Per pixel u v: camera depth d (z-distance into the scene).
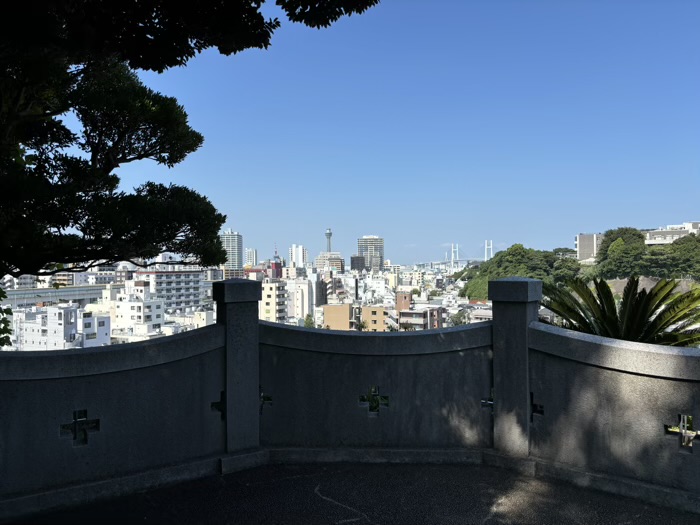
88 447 3.24
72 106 5.04
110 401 3.32
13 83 4.46
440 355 3.96
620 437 3.24
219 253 5.28
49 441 3.12
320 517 2.98
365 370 3.96
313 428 3.99
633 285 5.67
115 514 3.01
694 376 2.91
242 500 3.22
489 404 3.90
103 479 3.27
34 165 5.24
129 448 3.38
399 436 3.95
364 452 3.89
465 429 3.93
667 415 3.05
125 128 5.32
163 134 5.49
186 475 3.54
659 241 85.88
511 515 2.98
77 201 4.30
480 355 3.92
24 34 2.82
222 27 3.26
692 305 5.27
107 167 5.45
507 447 3.75
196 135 5.78
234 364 3.82
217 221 5.12
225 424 3.81
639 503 3.09
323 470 3.74
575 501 3.15
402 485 3.45
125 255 4.74
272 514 3.02
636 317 5.51
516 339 3.72
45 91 4.71
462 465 3.80
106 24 3.06
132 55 3.32
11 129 4.89
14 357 3.01
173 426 3.57
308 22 3.39
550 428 3.57
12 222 4.25
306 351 4.01
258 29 3.36
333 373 3.99
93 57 3.78
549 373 3.57
